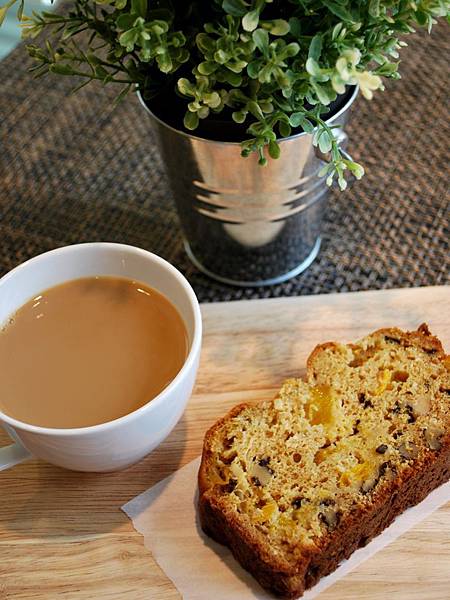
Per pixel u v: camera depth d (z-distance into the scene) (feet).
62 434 0.77
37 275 0.92
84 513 0.91
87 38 1.56
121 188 1.38
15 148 1.45
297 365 1.02
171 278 0.90
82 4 0.96
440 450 0.89
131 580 0.85
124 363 0.88
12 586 0.85
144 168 1.41
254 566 0.83
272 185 1.05
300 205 1.12
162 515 0.90
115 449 0.82
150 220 1.33
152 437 0.85
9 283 0.90
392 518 0.88
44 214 1.34
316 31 0.87
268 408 0.95
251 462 0.90
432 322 1.05
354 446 0.90
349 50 0.79
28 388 0.86
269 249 1.18
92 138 1.46
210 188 1.06
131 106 1.51
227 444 0.92
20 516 0.91
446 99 1.47
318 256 1.26
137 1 0.82
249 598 0.83
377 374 0.97
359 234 1.28
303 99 0.90
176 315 0.91
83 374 0.87
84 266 0.94
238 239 1.16
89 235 1.31
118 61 0.97
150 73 0.96
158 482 0.93
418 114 1.46
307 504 0.85
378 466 0.88
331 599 0.83
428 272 1.22
